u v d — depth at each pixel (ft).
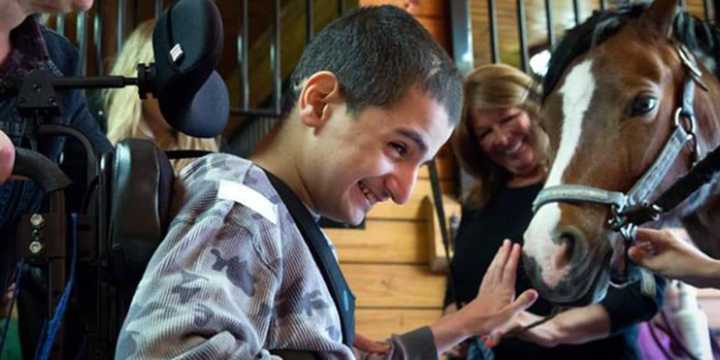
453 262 6.67
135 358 2.23
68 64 4.16
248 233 2.57
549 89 5.99
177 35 2.95
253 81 15.21
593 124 5.61
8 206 3.28
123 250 2.50
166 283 2.36
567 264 5.34
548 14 10.72
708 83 5.93
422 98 2.96
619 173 5.51
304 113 2.99
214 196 2.65
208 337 2.26
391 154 2.94
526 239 5.57
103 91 6.17
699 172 5.45
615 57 5.76
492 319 4.99
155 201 2.57
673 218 5.79
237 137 13.20
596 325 5.70
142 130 6.04
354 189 2.95
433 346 4.38
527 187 6.51
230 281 2.44
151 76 3.01
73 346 2.73
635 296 5.74
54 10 3.51
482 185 6.75
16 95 3.08
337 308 2.86
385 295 9.72
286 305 2.65
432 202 9.89
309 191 3.02
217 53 2.88
